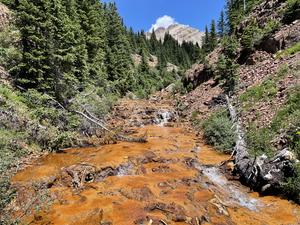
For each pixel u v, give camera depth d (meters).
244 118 15.45
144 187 9.33
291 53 18.83
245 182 10.89
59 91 18.23
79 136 16.00
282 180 9.66
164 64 85.12
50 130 14.58
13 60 17.41
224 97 20.50
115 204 8.31
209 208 8.25
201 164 12.55
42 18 17.53
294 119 11.66
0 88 14.80
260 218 8.38
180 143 16.38
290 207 8.91
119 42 43.94
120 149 14.16
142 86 49.81
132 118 24.41
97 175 10.74
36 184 9.54
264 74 18.98
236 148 13.09
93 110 19.78
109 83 32.56
